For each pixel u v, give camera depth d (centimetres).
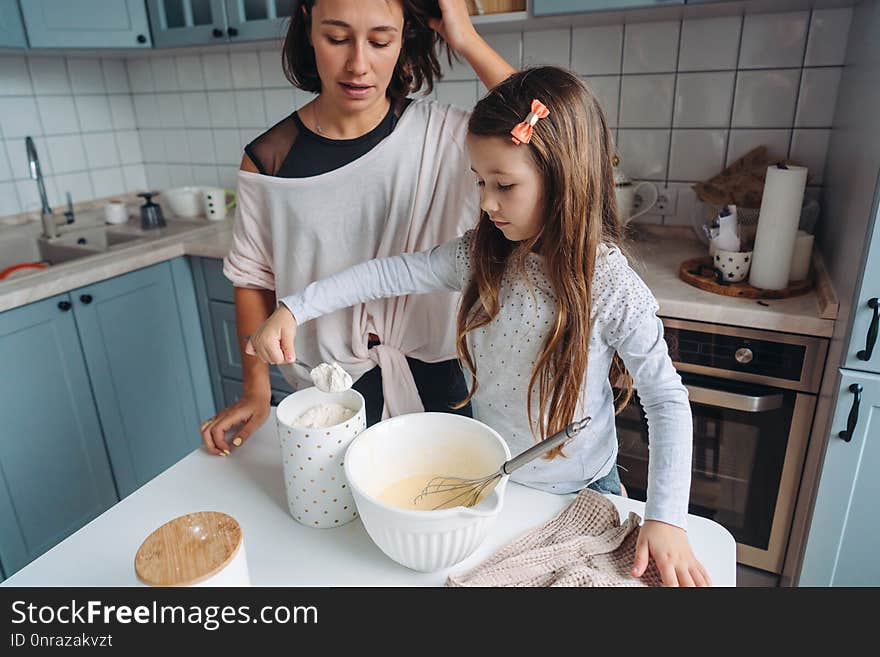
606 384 87
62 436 177
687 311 135
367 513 60
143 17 206
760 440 139
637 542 67
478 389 90
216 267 202
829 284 131
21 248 211
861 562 127
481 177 74
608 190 80
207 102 241
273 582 64
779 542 146
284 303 89
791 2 142
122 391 192
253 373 106
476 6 157
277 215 103
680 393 75
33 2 180
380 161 97
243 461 85
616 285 77
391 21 82
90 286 177
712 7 148
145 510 75
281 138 102
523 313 82
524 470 87
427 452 75
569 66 181
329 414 72
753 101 163
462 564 66
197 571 51
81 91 236
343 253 104
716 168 173
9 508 166
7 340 158
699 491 152
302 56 96
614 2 142
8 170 218
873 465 119
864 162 115
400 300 102
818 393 129
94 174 246
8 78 213
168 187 264
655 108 175
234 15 190
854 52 138
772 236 131
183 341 211
